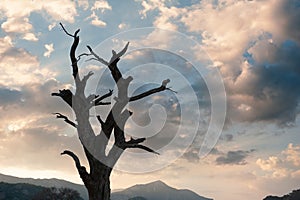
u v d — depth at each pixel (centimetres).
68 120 1558
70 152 1559
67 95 1560
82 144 1526
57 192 12612
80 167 1509
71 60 1576
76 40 1577
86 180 1505
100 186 1498
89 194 1510
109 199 1512
